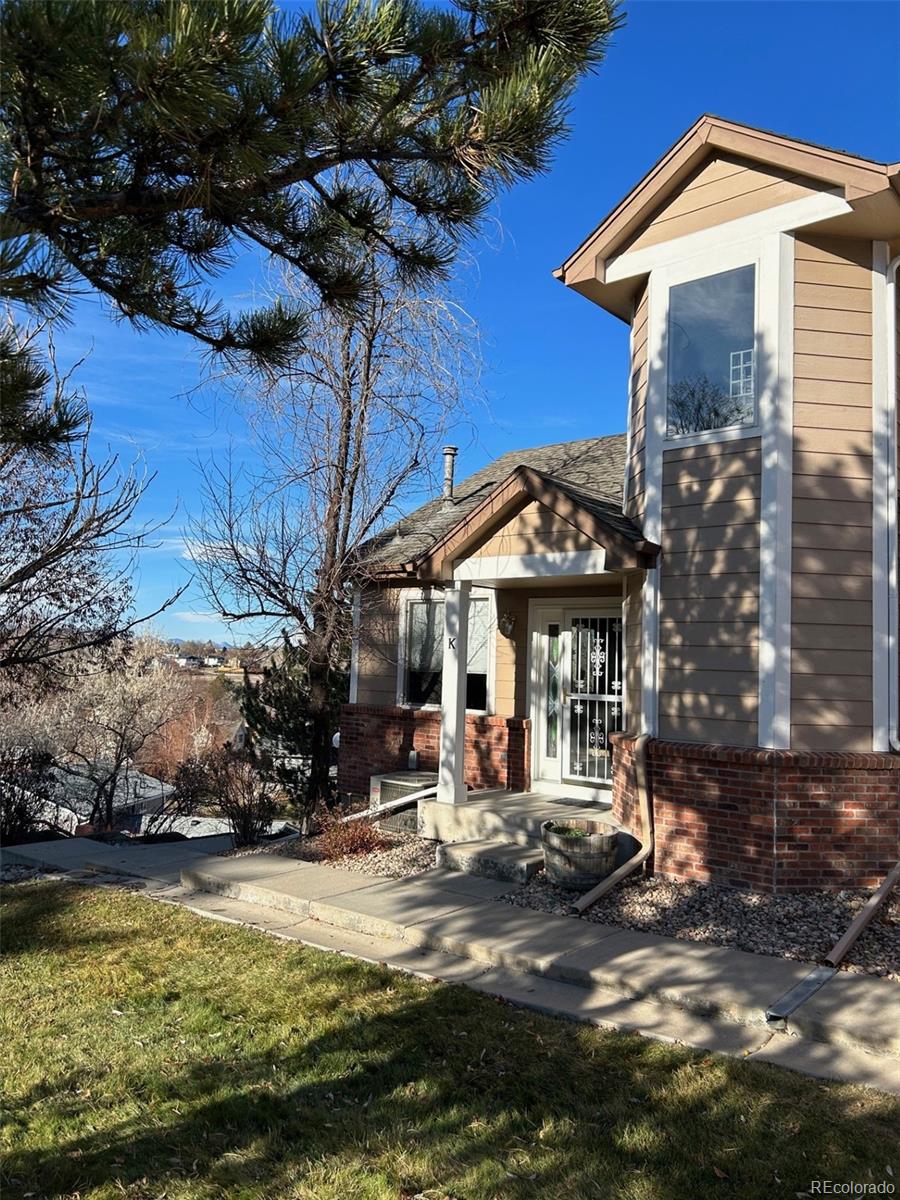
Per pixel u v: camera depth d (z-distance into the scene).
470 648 12.34
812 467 7.89
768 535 7.82
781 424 7.87
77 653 12.61
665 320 8.79
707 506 8.31
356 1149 3.95
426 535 13.34
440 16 3.37
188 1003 5.69
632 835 8.58
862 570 7.87
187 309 4.10
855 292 8.06
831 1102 4.32
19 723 16.67
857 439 7.95
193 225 3.98
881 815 7.59
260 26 2.80
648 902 7.57
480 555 10.12
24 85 2.80
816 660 7.76
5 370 3.40
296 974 6.21
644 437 9.02
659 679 8.55
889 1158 3.83
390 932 7.12
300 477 11.81
